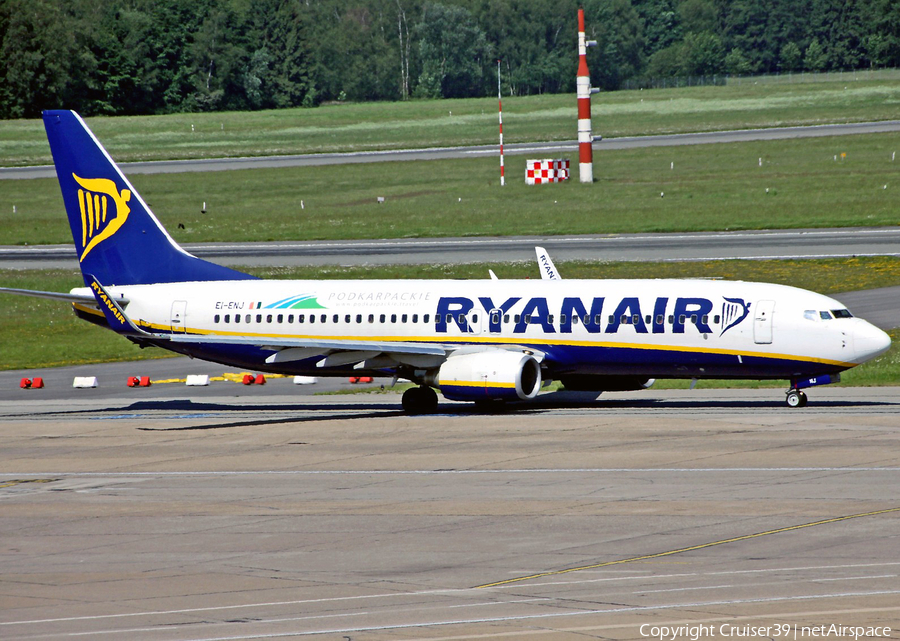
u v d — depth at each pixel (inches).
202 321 7150.6
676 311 6333.7
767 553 3405.5
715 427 5698.8
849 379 7367.1
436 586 3189.0
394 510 4195.4
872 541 3496.6
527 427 5964.6
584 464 4911.4
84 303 7234.3
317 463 5226.4
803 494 4178.2
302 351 6707.7
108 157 7352.4
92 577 3417.8
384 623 2847.0
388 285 7027.6
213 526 4052.7
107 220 7391.7
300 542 3772.1
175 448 5807.1
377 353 6663.4
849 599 2910.9
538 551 3535.9
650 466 4810.5
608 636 2679.6
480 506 4197.8
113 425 6683.1
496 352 6466.5
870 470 4554.6
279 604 3063.5
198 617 2962.6
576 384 6978.4
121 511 4357.8
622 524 3841.0
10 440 6220.5
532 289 6722.4
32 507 4483.3
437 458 5211.6
